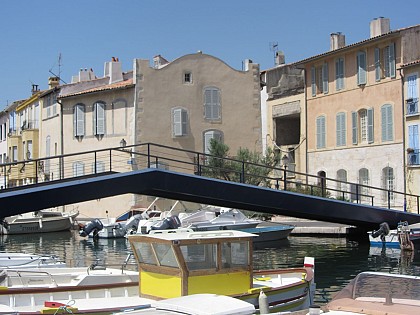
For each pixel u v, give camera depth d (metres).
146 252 14.11
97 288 14.98
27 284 16.06
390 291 8.99
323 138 46.53
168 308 8.84
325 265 25.47
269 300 14.74
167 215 40.28
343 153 44.75
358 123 43.66
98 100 49.97
